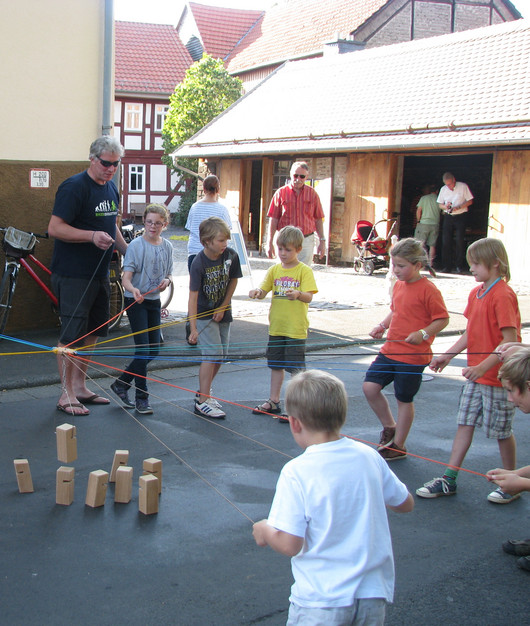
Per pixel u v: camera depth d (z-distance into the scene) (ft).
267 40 121.90
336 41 85.25
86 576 11.75
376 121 58.44
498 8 103.30
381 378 17.54
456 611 11.12
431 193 58.34
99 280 20.67
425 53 65.62
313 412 8.27
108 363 25.05
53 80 28.94
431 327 16.62
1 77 27.84
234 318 34.04
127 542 12.98
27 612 10.65
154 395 22.63
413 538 13.57
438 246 61.16
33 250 27.73
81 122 29.81
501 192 51.03
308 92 71.97
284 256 20.52
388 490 8.45
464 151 52.49
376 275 53.72
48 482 15.47
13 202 28.53
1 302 27.43
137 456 17.17
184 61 123.75
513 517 14.70
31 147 28.84
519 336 15.34
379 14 96.94
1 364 24.41
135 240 20.95
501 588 11.85
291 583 11.75
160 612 10.78
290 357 20.72
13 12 27.76
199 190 80.33
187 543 13.01
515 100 51.90
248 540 13.19
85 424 19.36
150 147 118.73
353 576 7.75
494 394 15.11
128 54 120.98
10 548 12.59
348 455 8.21
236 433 19.17
